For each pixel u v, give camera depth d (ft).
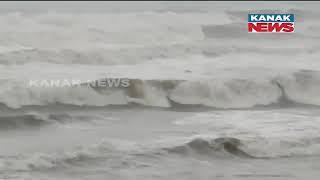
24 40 293.84
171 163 138.62
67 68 238.89
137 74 229.86
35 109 195.72
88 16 345.31
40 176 128.47
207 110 200.13
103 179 127.95
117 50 258.78
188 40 318.04
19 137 158.20
